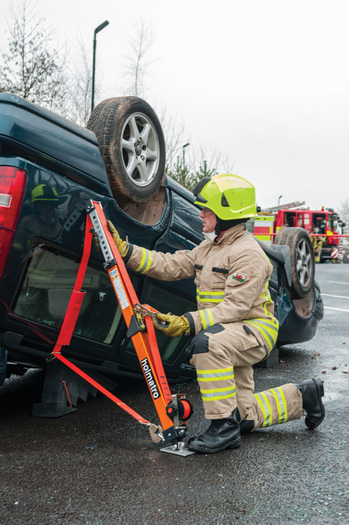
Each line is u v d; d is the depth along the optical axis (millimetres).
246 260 2979
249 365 3098
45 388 3506
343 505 2314
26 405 3744
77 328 3482
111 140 3350
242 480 2541
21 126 2930
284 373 4824
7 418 3453
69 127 3207
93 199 3264
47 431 3207
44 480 2525
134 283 3717
